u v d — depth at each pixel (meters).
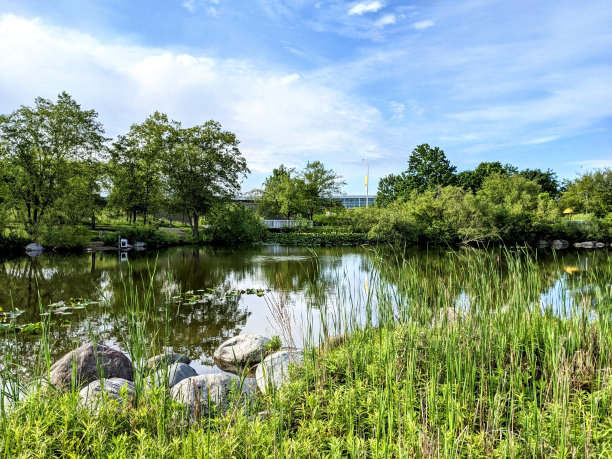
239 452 2.40
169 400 2.82
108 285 11.08
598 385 3.00
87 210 23.55
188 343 6.24
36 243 21.39
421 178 51.84
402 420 2.70
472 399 2.91
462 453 2.38
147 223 29.48
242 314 7.91
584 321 4.06
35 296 9.58
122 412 2.80
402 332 3.92
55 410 2.68
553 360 2.76
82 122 24.97
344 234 28.62
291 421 3.04
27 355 5.52
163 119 29.14
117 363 4.17
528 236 28.56
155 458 2.25
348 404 2.93
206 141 29.61
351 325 4.64
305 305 8.41
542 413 2.70
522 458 2.30
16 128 22.73
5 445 2.21
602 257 19.22
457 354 3.39
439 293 4.23
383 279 4.32
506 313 4.14
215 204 29.34
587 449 2.12
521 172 57.34
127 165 28.44
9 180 22.75
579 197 35.94
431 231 27.36
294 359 4.14
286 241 28.78
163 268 14.70
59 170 23.81
